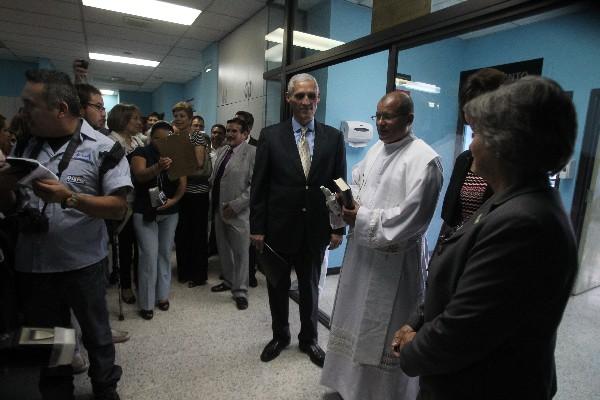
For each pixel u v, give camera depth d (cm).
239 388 178
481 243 65
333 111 331
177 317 248
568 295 65
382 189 145
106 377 152
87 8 438
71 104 128
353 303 154
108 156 136
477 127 68
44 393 115
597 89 285
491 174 70
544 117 59
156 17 459
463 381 71
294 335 230
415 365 76
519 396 66
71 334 91
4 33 541
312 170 183
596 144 291
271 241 188
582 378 200
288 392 176
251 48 445
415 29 175
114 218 138
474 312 63
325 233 189
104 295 151
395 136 144
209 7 416
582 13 290
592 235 305
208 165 302
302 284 199
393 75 194
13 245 130
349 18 326
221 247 293
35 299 135
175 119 287
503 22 144
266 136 189
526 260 59
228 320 246
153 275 243
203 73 620
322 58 247
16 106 738
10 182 113
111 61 711
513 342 65
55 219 131
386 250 140
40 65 708
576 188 299
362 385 148
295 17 297
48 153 132
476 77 114
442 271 77
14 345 85
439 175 135
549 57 315
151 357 200
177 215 259
